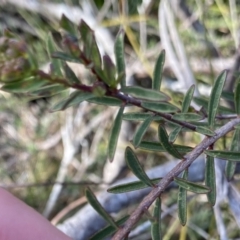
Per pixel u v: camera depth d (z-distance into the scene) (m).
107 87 0.12
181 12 0.40
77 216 0.30
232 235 0.34
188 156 0.14
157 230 0.14
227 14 0.39
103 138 0.44
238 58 0.29
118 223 0.14
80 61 0.12
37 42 0.48
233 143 0.17
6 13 0.50
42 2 0.46
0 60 0.11
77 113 0.45
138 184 0.14
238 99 0.16
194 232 0.36
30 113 0.48
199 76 0.38
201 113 0.17
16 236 0.23
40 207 0.43
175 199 0.36
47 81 0.11
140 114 0.15
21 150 0.47
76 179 0.43
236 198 0.27
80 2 0.46
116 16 0.43
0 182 0.46
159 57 0.16
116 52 0.13
